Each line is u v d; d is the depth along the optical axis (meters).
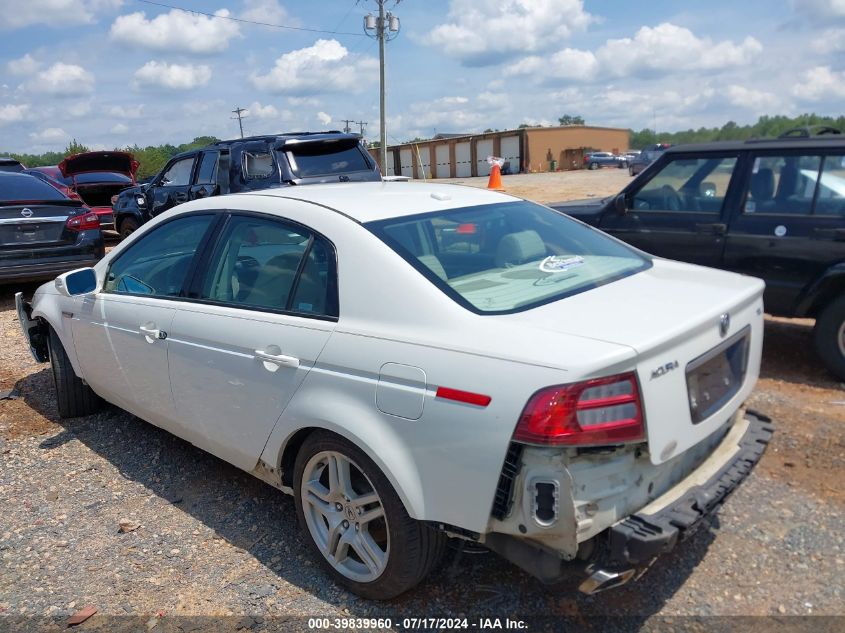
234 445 3.49
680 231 6.07
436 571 3.20
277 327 3.16
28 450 4.66
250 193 3.72
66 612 3.03
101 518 3.79
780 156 5.55
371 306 2.86
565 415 2.29
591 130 57.88
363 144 10.66
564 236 3.65
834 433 4.43
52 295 4.91
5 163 14.02
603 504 2.40
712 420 2.77
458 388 2.50
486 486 2.45
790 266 5.47
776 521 3.50
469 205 3.56
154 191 11.56
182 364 3.67
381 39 31.05
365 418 2.77
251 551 3.44
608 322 2.59
